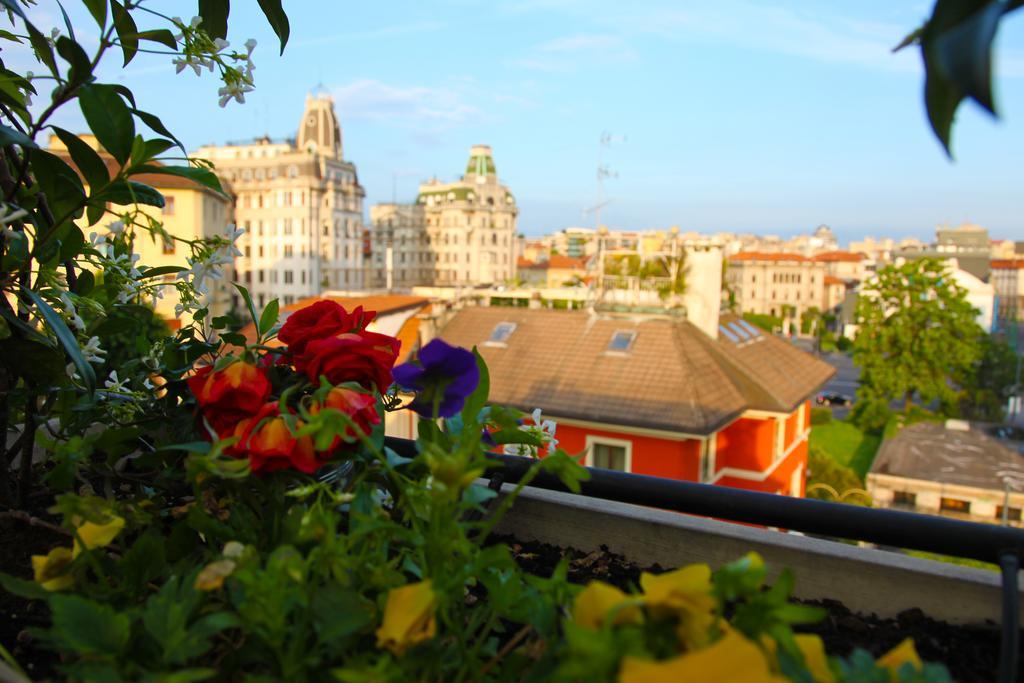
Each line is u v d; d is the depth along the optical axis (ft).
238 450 3.36
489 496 3.06
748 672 1.84
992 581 4.14
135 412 4.60
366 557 2.93
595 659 1.98
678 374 54.80
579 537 5.14
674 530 4.83
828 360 257.34
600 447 52.47
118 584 3.38
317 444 2.99
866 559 4.38
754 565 2.29
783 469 64.08
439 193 312.71
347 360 3.56
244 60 4.23
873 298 131.13
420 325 62.44
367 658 2.72
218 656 3.13
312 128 280.72
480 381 3.94
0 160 4.37
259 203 222.28
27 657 3.73
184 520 3.59
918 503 84.07
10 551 4.63
